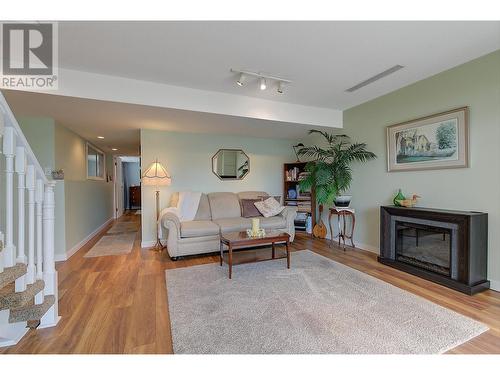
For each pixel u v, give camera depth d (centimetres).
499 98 233
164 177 379
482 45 226
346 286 247
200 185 455
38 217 175
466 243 233
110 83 273
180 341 161
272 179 522
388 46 225
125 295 228
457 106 264
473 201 253
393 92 334
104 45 215
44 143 332
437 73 282
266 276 274
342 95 350
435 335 167
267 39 211
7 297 145
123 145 552
